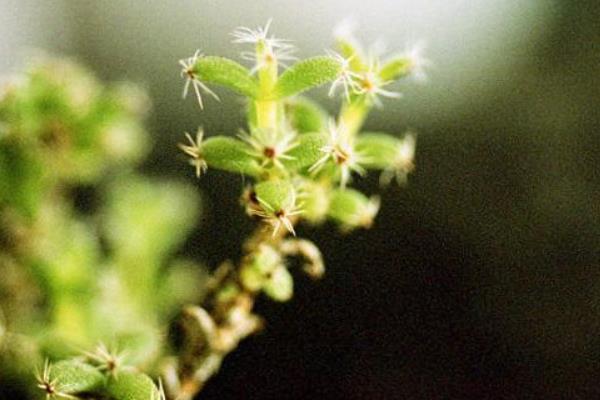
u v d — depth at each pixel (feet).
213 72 0.66
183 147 0.67
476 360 1.12
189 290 0.92
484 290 1.16
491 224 1.18
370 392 1.10
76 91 0.85
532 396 1.10
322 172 0.70
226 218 1.16
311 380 1.10
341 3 1.18
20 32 1.23
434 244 1.18
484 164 1.21
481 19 1.23
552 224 1.16
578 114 1.18
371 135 0.72
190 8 1.26
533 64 1.23
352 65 0.69
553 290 1.14
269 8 1.21
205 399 1.07
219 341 0.71
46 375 0.67
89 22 1.26
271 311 1.13
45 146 0.84
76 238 0.88
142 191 0.94
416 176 1.21
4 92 0.82
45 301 0.86
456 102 1.23
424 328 1.14
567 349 1.12
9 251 0.85
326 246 1.17
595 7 1.20
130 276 0.91
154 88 1.23
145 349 0.72
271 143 0.66
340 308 1.14
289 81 0.66
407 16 1.20
